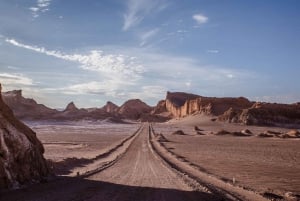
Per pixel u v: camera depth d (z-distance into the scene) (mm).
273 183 30016
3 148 23438
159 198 19688
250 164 45031
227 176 33938
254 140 105688
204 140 103125
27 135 27766
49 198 18516
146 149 68438
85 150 65250
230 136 127000
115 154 59281
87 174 31031
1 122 24891
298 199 22734
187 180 28312
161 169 36562
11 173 22859
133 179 28219
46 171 28531
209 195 21391
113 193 20922
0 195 19453
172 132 146750
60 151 62281
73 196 19344
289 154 61062
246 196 22438
